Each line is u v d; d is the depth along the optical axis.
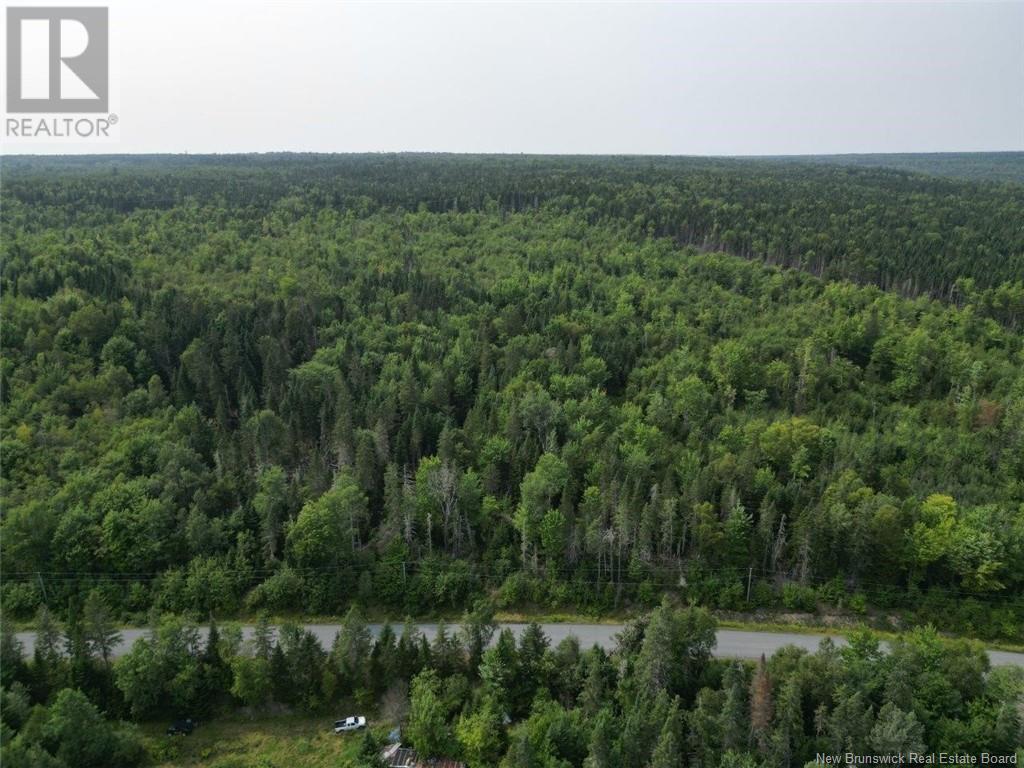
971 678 71.88
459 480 105.75
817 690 70.81
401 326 156.00
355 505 99.06
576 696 77.12
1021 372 144.12
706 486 102.06
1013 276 190.00
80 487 99.69
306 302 163.50
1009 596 94.31
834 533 96.38
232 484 103.81
